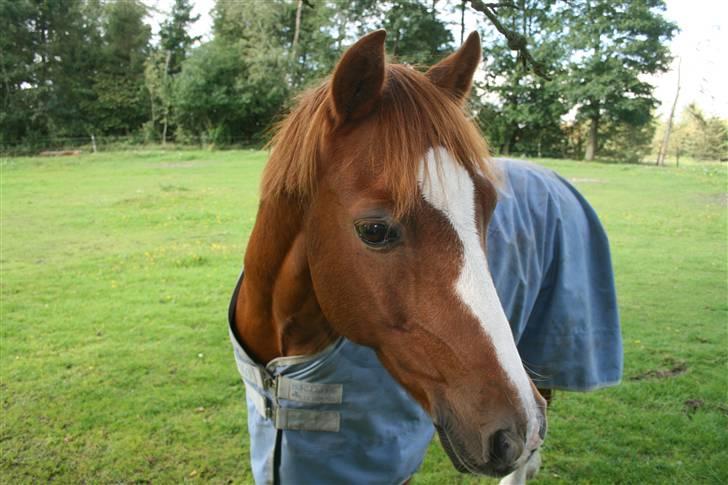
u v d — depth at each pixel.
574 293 2.09
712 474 2.84
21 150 27.28
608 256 2.31
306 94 1.47
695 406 3.48
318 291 1.38
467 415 1.17
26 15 31.73
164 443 3.10
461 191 1.21
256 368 1.65
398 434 1.68
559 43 26.64
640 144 32.47
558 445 3.10
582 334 2.12
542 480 2.81
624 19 27.73
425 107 1.25
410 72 1.32
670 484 2.79
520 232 1.89
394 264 1.22
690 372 3.94
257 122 31.88
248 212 10.10
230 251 7.33
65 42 33.84
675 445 3.10
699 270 6.65
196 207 10.60
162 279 6.11
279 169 1.40
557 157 32.50
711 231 9.00
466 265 1.20
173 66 35.38
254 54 30.48
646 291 5.83
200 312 5.12
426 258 1.20
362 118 1.27
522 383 1.17
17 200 11.41
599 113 30.25
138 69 36.81
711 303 5.44
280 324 1.57
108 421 3.30
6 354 4.17
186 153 25.03
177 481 2.80
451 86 1.53
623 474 2.85
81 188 13.45
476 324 1.18
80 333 4.59
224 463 2.94
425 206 1.18
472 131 1.29
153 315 5.04
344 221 1.26
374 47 1.19
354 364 1.55
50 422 3.28
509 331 1.21
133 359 4.10
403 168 1.17
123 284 5.93
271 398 1.63
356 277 1.27
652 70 29.22
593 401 3.55
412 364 1.27
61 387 3.68
